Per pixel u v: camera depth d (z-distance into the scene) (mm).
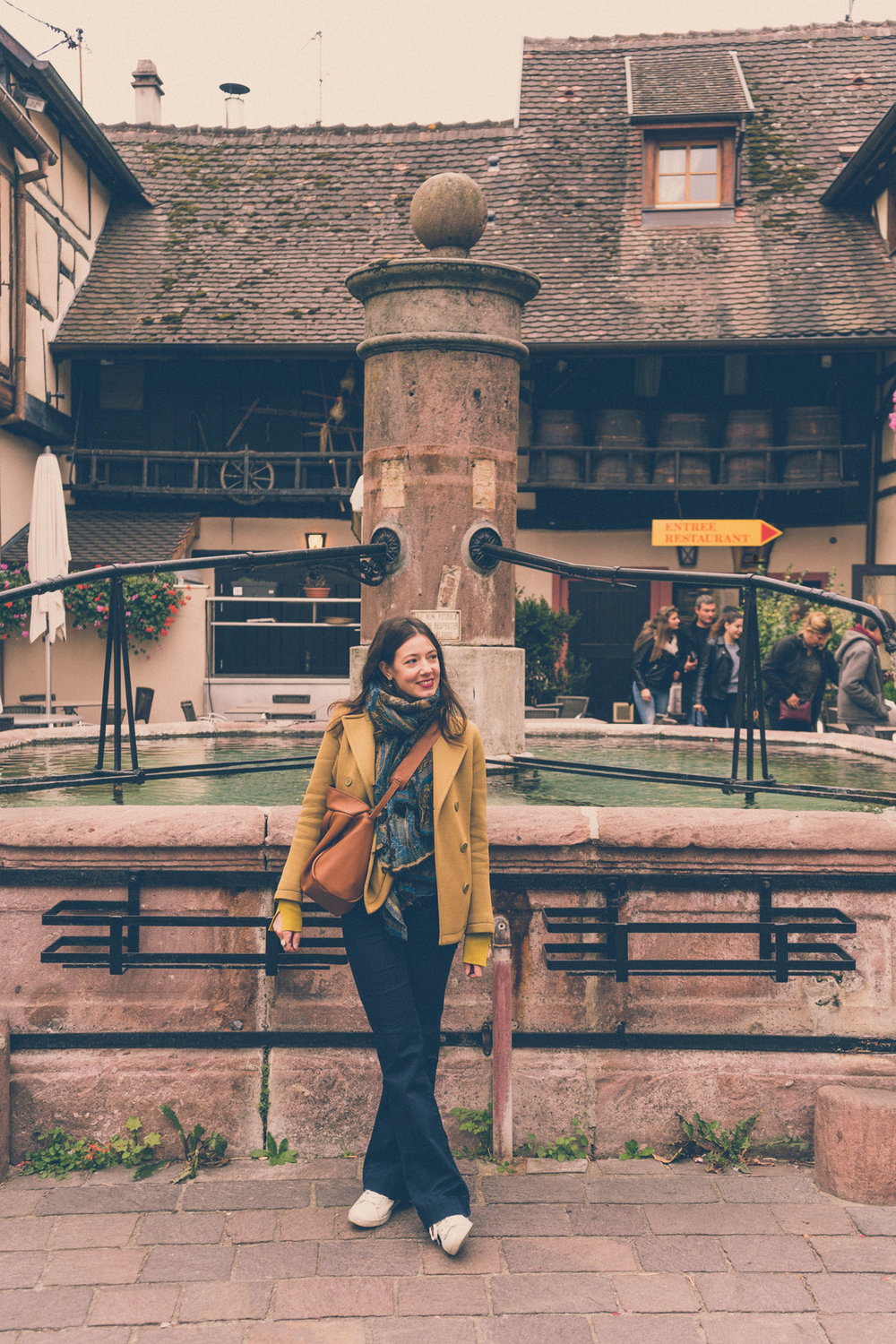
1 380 12367
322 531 15062
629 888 3092
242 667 14977
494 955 3023
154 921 3025
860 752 5465
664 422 14172
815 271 14047
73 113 13492
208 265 15281
